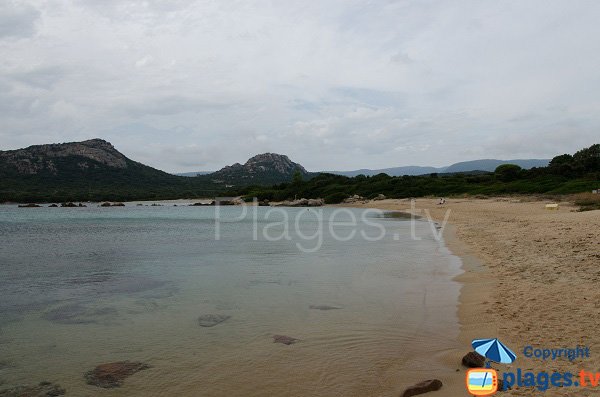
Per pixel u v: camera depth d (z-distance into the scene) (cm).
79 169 16662
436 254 1773
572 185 5791
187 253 2036
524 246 1692
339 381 603
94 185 15650
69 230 3784
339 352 713
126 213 7231
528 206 4334
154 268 1611
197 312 981
